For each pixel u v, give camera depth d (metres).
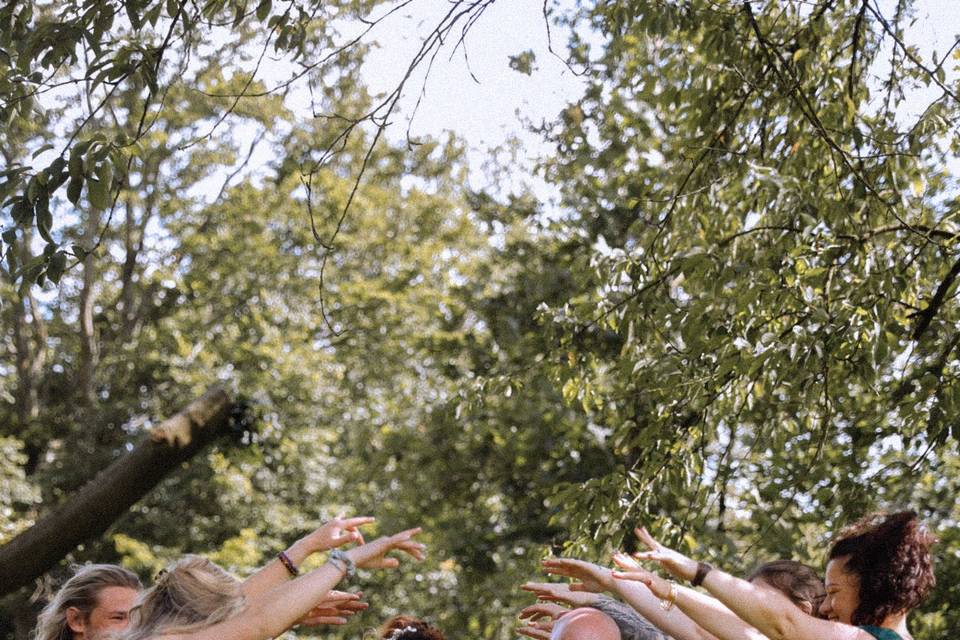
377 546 2.97
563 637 2.81
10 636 16.62
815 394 5.82
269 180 19.28
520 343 14.64
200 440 7.36
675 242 6.39
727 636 2.72
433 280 21.66
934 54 6.35
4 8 4.46
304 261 21.19
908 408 5.55
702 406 5.90
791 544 7.12
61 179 4.14
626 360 6.09
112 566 3.68
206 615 2.74
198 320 20.53
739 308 5.37
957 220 6.31
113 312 22.11
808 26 6.40
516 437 15.21
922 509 8.00
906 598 2.71
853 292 5.44
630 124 9.31
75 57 4.38
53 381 21.73
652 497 6.23
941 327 6.14
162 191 19.17
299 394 18.66
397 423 19.72
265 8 4.79
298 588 2.82
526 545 14.93
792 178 5.35
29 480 18.50
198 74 5.65
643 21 5.76
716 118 6.57
